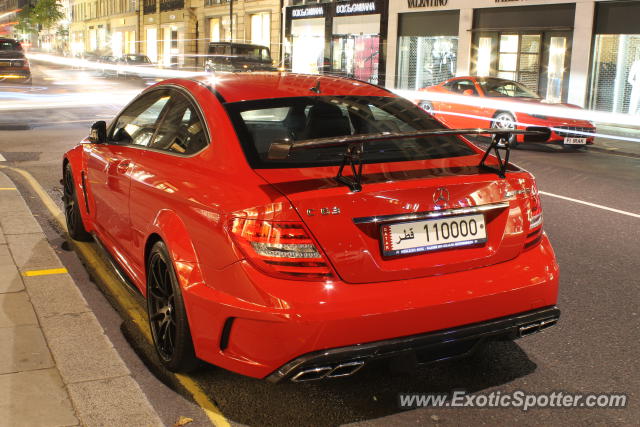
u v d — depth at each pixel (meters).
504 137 3.01
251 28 41.09
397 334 2.70
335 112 3.51
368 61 29.20
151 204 3.42
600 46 19.56
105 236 4.52
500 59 22.84
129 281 4.06
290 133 3.29
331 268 2.66
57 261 4.92
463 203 2.89
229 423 2.89
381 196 2.74
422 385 3.27
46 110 19.00
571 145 13.12
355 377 3.33
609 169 10.62
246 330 2.70
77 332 3.68
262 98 3.52
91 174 4.64
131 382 3.13
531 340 3.81
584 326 4.01
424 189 2.81
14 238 5.47
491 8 23.02
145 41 61.47
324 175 2.86
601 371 3.43
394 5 27.30
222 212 2.79
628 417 2.99
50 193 7.45
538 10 21.23
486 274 2.91
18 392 2.99
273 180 2.83
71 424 2.75
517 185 3.05
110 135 4.59
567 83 20.42
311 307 2.59
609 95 19.48
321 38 32.22
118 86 32.78
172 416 2.94
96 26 78.25
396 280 2.76
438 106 15.49
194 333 2.96
